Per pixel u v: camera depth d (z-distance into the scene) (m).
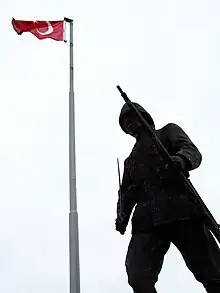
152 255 6.63
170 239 6.70
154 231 6.65
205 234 6.59
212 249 6.61
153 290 6.57
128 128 7.10
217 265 6.61
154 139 6.52
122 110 7.12
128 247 6.82
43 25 26.12
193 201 6.53
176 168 6.39
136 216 6.77
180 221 6.51
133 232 6.80
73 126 22.59
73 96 23.44
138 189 6.87
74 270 18.88
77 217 20.05
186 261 6.72
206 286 6.65
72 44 25.52
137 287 6.55
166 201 6.57
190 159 6.48
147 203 6.72
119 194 7.12
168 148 6.84
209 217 6.49
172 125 6.98
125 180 7.01
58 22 26.06
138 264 6.60
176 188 6.60
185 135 6.86
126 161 7.07
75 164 21.45
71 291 18.61
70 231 19.64
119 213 7.14
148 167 6.77
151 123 7.14
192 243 6.58
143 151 6.86
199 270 6.62
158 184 6.67
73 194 20.59
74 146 21.97
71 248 19.31
